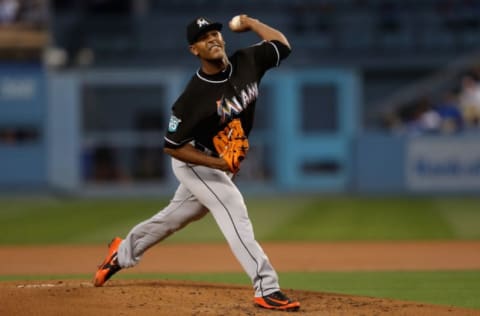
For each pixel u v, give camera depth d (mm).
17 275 32438
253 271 21328
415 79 83938
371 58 81250
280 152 77500
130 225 51375
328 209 61875
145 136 79625
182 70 78438
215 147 21422
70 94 77188
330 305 22078
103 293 22484
